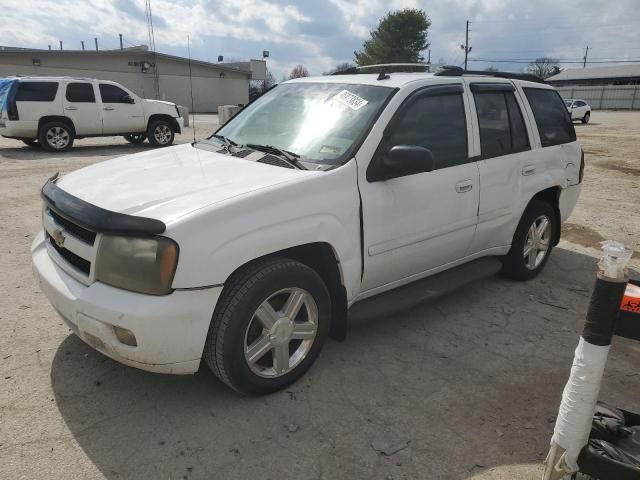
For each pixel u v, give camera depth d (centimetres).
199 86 4050
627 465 205
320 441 269
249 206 270
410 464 256
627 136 2152
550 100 501
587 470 212
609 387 330
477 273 418
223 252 258
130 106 1488
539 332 398
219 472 246
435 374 335
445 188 369
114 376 318
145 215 257
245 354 281
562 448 214
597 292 196
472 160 397
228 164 331
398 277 365
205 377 321
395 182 338
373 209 325
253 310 275
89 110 1420
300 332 306
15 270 485
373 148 329
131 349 256
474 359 355
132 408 289
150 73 3812
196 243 251
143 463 250
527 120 457
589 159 1406
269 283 279
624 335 202
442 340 379
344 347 364
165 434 270
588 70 7369
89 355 339
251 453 259
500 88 437
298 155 337
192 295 253
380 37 5666
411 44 5562
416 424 285
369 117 342
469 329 398
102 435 267
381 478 247
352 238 317
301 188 292
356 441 270
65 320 286
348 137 335
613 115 4241
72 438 264
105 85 1443
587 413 206
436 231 372
